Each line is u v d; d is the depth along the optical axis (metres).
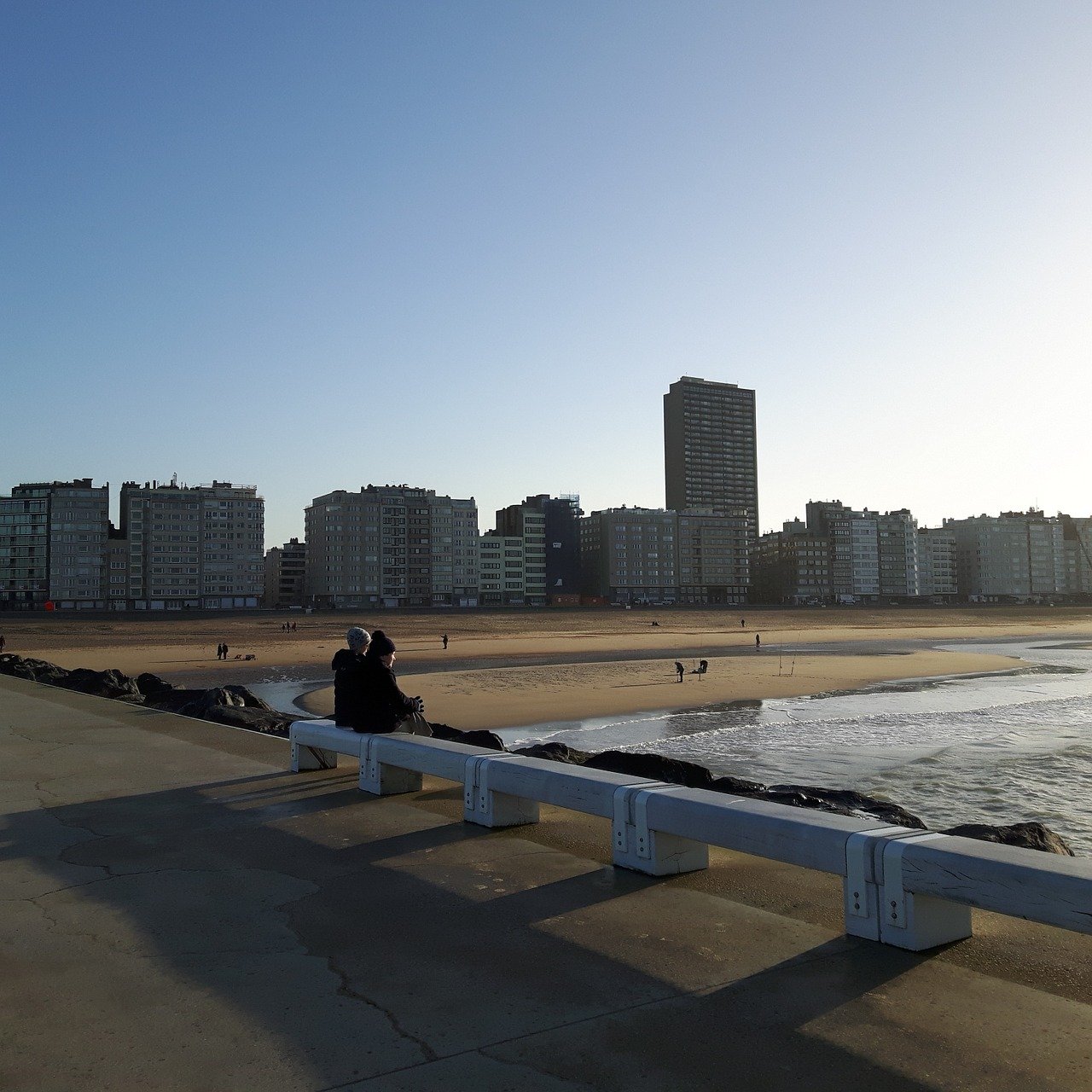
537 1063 2.89
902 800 18.98
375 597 163.62
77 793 7.30
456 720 32.66
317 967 3.67
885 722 32.53
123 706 14.08
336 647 75.94
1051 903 3.27
